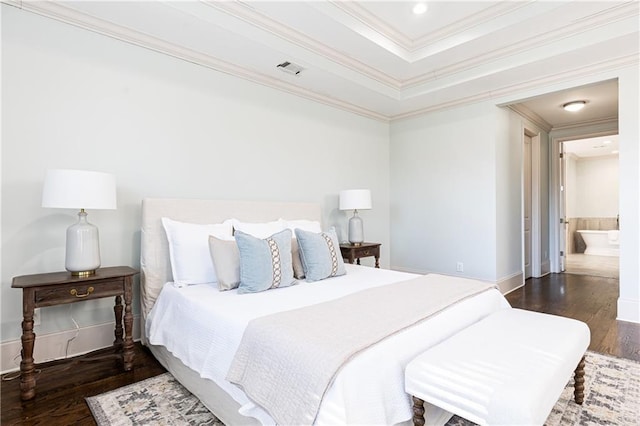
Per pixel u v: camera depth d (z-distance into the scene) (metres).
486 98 4.03
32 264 2.26
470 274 4.23
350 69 3.59
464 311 1.91
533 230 5.48
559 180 5.92
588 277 5.38
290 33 2.95
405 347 1.44
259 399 1.35
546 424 1.63
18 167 2.21
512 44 3.20
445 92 3.97
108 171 2.56
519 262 4.70
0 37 2.14
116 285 2.19
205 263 2.54
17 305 2.21
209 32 2.64
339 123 4.34
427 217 4.64
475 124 4.16
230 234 2.79
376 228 4.87
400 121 4.93
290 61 3.14
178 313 2.13
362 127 4.66
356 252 3.96
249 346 1.52
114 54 2.59
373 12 2.92
